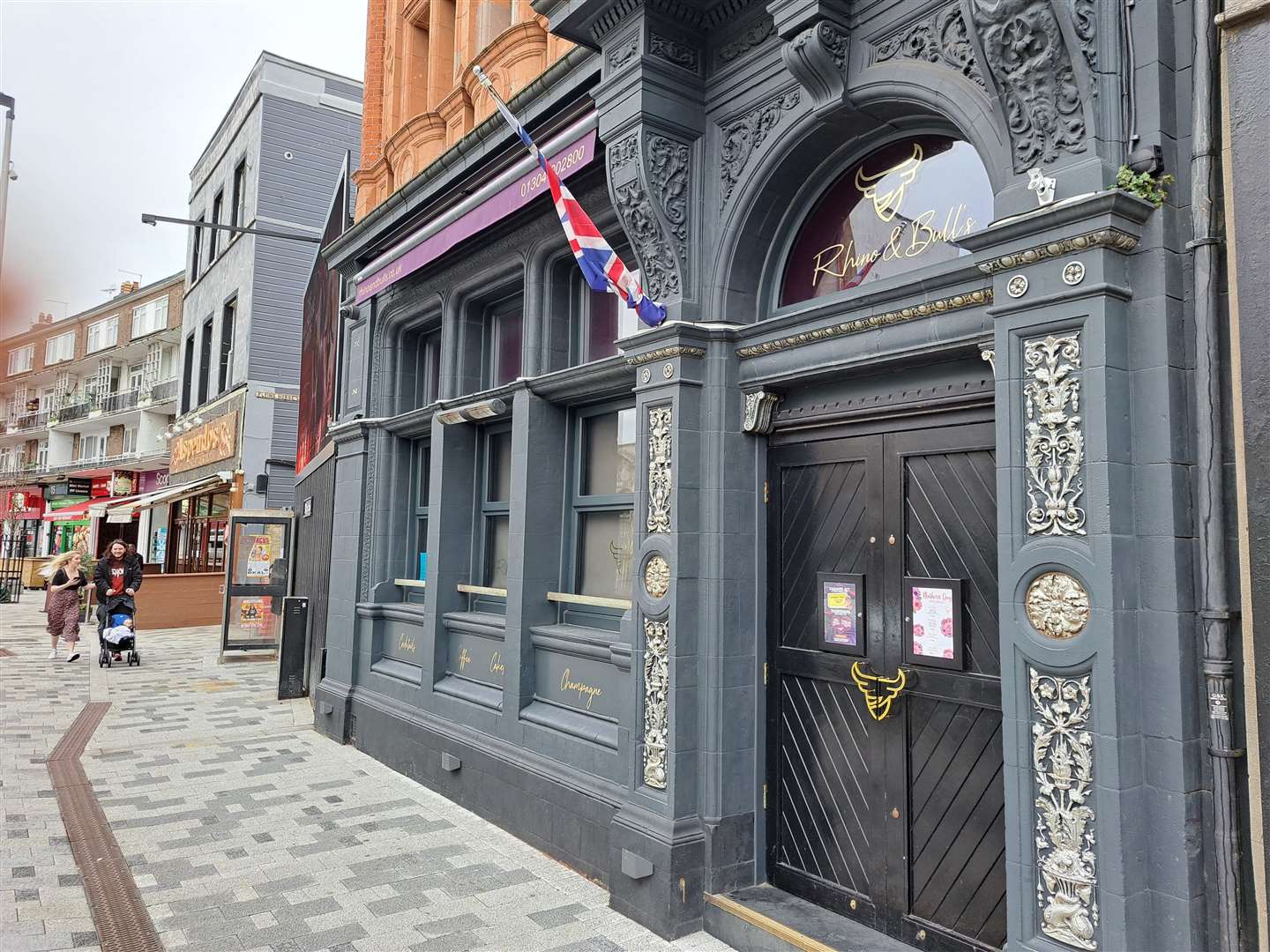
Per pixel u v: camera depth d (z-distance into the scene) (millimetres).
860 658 4160
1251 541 2596
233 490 18703
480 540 7203
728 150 4672
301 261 20297
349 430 8664
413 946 4164
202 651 14906
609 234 5934
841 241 4406
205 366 23828
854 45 3963
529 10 6434
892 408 4012
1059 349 3010
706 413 4680
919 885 3848
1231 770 2680
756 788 4582
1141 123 2955
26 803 6195
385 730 7496
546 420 6203
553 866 5227
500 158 6359
